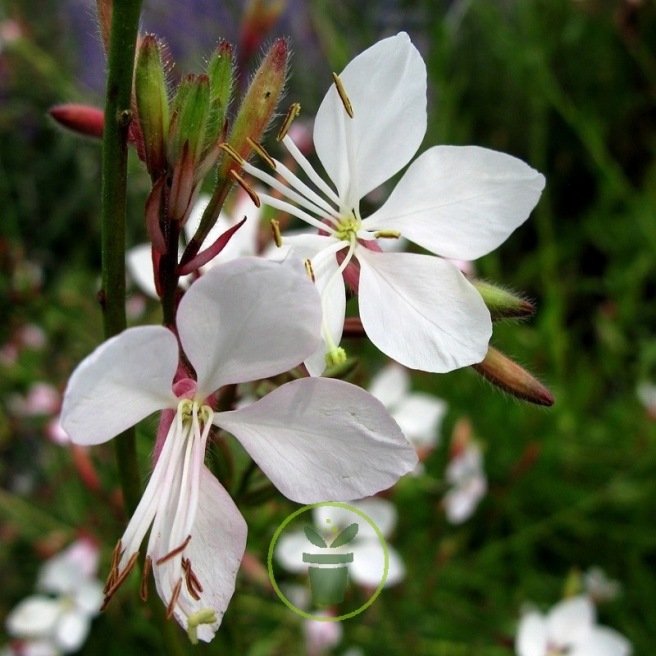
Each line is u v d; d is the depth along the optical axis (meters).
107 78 0.05
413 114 0.06
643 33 0.23
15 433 0.19
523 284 0.22
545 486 0.18
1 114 0.24
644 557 0.18
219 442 0.07
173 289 0.06
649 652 0.17
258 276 0.05
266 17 0.12
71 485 0.17
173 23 0.22
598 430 0.19
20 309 0.19
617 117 0.25
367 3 0.20
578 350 0.23
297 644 0.15
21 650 0.16
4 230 0.23
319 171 0.17
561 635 0.14
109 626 0.17
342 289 0.06
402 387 0.15
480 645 0.16
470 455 0.15
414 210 0.06
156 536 0.05
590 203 0.25
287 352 0.05
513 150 0.25
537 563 0.18
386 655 0.15
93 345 0.17
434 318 0.06
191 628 0.05
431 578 0.15
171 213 0.06
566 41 0.22
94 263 0.25
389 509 0.13
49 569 0.16
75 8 0.25
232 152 0.06
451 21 0.20
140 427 0.12
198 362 0.05
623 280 0.21
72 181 0.25
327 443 0.05
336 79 0.06
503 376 0.07
